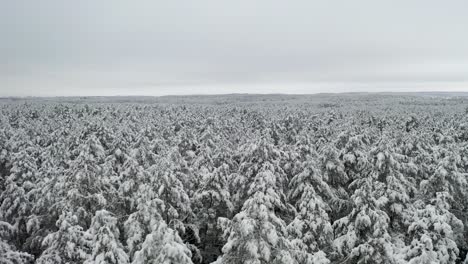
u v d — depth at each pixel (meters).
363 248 13.91
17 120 53.38
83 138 30.19
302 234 14.90
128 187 17.41
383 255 13.70
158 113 66.19
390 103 123.44
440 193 16.55
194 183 20.62
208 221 18.94
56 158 23.45
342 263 14.85
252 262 11.38
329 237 14.94
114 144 24.48
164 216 15.96
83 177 16.72
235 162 24.23
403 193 18.06
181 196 16.94
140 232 13.95
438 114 70.81
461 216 21.03
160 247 11.04
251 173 19.47
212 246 20.20
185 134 27.09
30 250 17.34
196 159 22.41
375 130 39.28
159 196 16.06
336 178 20.77
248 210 12.18
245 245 11.66
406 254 13.77
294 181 19.17
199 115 57.91
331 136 34.78
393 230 18.17
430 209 14.40
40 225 17.61
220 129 37.78
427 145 28.73
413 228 14.54
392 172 19.03
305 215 15.09
